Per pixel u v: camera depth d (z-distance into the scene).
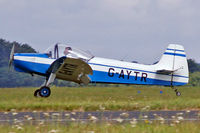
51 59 53.25
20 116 29.20
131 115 30.14
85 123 24.08
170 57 65.94
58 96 52.97
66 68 51.84
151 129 21.66
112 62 60.38
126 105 35.06
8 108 33.38
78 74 53.41
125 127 22.28
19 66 53.06
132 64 62.62
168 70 64.06
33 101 38.56
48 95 50.62
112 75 60.09
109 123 23.84
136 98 49.34
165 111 33.41
